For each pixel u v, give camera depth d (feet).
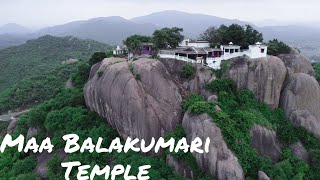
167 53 206.80
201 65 195.00
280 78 186.09
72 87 236.84
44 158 184.03
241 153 148.66
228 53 208.33
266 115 178.81
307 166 158.92
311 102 183.32
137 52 229.04
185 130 161.38
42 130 204.33
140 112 169.37
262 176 144.46
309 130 179.11
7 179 178.09
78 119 189.26
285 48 208.23
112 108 179.73
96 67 217.56
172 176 151.12
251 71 185.37
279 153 164.25
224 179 144.97
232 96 176.65
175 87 181.37
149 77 176.76
